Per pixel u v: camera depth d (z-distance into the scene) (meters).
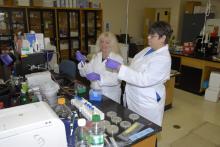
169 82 3.29
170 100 3.43
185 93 4.17
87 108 1.39
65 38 4.75
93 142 1.02
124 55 2.76
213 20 4.45
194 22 5.20
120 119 1.37
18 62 1.93
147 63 1.72
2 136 0.83
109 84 2.01
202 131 2.80
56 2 4.37
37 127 0.89
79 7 4.73
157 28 1.63
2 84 1.68
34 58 1.96
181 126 2.92
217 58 3.80
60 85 1.95
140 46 5.62
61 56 4.78
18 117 0.94
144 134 1.21
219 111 3.40
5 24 3.89
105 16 5.55
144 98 1.79
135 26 6.34
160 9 5.93
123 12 5.93
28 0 3.99
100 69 2.08
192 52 4.25
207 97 3.83
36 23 4.30
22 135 0.86
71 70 2.58
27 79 1.77
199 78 4.03
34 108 1.04
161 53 1.69
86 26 5.01
